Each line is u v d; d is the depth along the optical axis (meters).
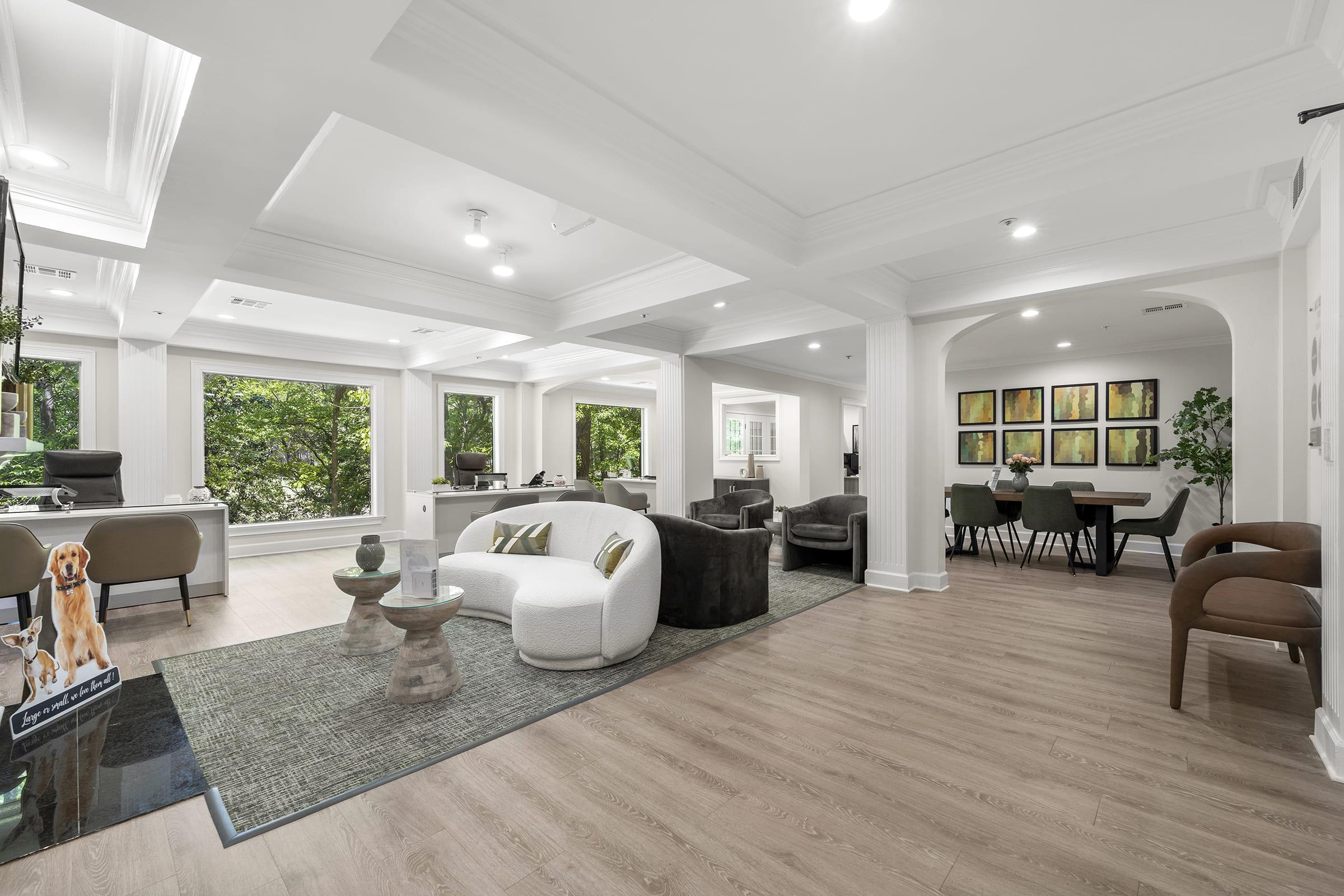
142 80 2.28
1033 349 7.39
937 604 4.60
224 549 4.96
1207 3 1.88
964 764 2.21
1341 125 2.11
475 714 2.65
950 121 2.56
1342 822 1.85
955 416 8.63
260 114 2.07
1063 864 1.67
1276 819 1.87
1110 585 5.25
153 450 6.05
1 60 2.18
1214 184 3.07
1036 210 2.92
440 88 1.94
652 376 10.10
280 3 1.54
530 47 2.08
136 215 3.27
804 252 3.64
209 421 7.46
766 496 6.74
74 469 4.94
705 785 2.08
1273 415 3.52
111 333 5.87
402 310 4.75
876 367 5.16
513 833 1.81
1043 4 1.88
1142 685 2.96
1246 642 3.64
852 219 3.39
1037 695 2.85
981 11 1.91
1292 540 2.93
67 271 4.64
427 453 8.43
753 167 2.95
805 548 6.02
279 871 1.64
